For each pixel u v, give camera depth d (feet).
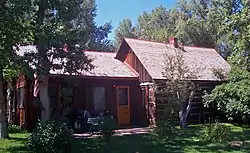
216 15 62.44
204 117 70.95
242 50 57.21
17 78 62.44
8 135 47.11
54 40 44.24
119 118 67.15
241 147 38.83
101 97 65.46
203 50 87.71
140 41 77.15
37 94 54.54
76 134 51.90
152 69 66.69
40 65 45.21
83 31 50.65
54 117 51.65
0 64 42.14
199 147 38.93
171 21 160.86
